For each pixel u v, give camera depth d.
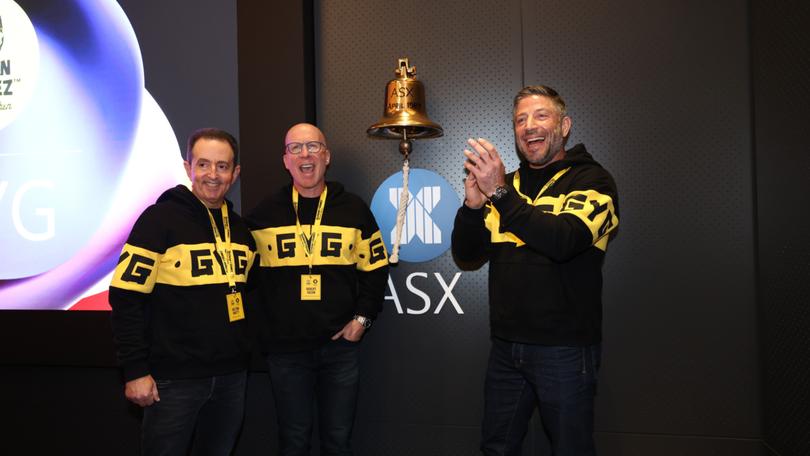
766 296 1.96
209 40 2.22
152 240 1.52
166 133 2.25
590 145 2.12
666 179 2.08
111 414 2.35
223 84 2.21
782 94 1.79
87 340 2.27
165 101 2.25
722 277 2.06
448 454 2.21
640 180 2.10
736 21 2.04
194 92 2.23
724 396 2.06
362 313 1.90
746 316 2.05
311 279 1.84
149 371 1.51
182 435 1.53
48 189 2.32
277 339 1.83
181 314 1.54
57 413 2.39
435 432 2.22
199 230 1.60
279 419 1.85
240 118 2.18
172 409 1.52
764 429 2.02
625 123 2.10
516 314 1.64
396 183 2.23
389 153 2.24
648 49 2.09
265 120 2.17
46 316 2.29
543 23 2.14
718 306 2.06
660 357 2.09
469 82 2.19
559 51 2.14
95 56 2.29
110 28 2.29
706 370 2.07
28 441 2.41
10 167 2.34
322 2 2.27
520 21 2.16
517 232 1.46
